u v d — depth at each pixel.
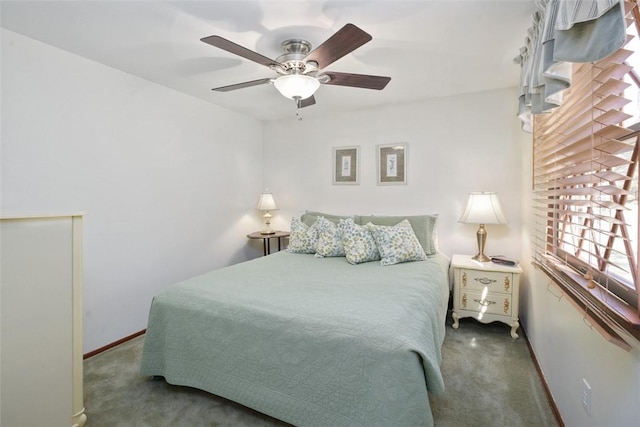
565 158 1.53
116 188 2.51
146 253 2.76
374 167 3.52
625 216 1.13
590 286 1.30
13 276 1.13
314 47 2.06
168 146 2.94
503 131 2.94
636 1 0.94
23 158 1.97
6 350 1.11
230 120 3.68
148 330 1.91
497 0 1.59
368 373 1.33
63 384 1.27
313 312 1.56
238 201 3.82
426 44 2.05
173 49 2.14
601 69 1.12
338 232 2.97
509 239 2.94
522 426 1.56
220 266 3.56
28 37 1.98
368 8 1.67
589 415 1.25
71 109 2.21
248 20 1.78
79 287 1.33
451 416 1.63
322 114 3.79
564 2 1.02
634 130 0.99
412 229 2.91
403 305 1.64
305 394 1.46
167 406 1.74
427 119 3.25
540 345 2.06
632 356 0.94
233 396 1.65
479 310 2.65
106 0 1.61
